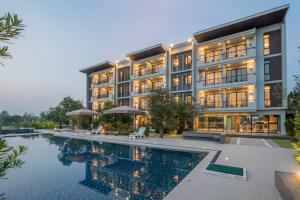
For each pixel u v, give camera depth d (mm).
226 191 4238
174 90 23500
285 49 16766
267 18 17234
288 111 16047
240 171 5645
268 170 5957
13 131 21031
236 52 19891
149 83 26266
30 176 6375
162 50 25406
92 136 16766
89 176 6488
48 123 28891
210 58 21672
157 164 8164
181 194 4059
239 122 18953
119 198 4742
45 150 11555
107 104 23172
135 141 13266
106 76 33500
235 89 19641
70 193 5023
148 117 18906
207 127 20594
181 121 18469
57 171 7027
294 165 6570
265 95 17500
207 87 20234
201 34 20578
